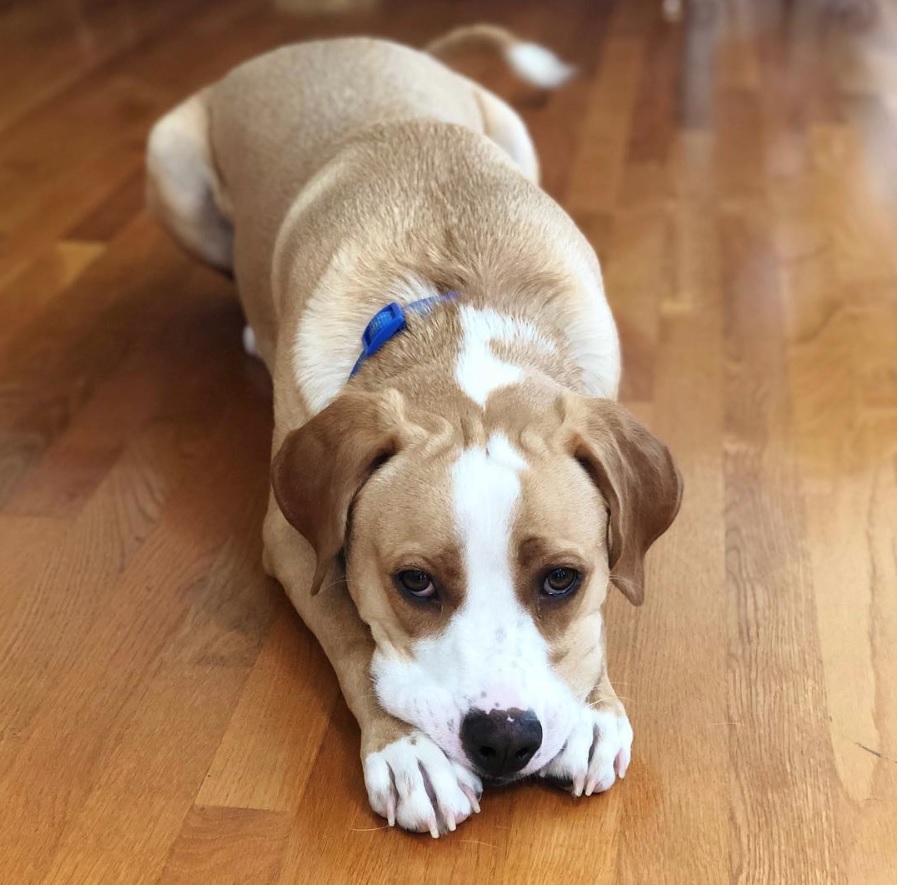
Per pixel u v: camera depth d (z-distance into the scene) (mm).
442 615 603
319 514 619
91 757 669
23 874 604
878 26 2143
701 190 1431
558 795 643
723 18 2193
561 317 726
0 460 936
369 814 633
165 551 834
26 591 797
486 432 606
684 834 623
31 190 1412
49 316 1142
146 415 994
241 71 1064
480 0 2281
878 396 1012
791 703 705
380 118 926
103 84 1781
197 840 621
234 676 725
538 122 1652
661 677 722
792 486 897
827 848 617
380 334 688
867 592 793
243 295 988
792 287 1198
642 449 636
